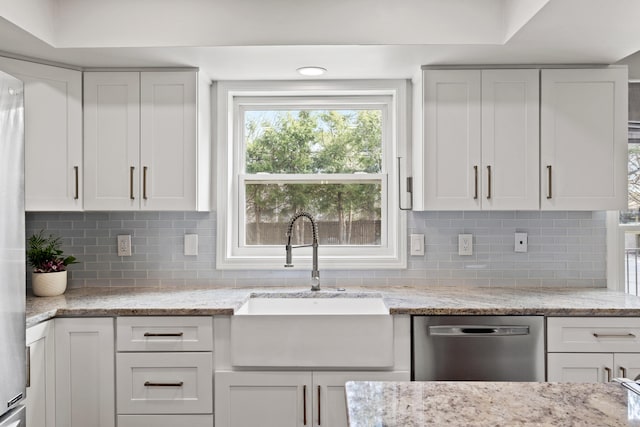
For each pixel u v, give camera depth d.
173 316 2.14
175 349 2.13
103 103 2.46
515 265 2.76
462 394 1.07
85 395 2.13
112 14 2.17
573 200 2.44
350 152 2.93
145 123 2.46
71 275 2.75
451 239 2.77
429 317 2.13
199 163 2.51
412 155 2.74
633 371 2.11
